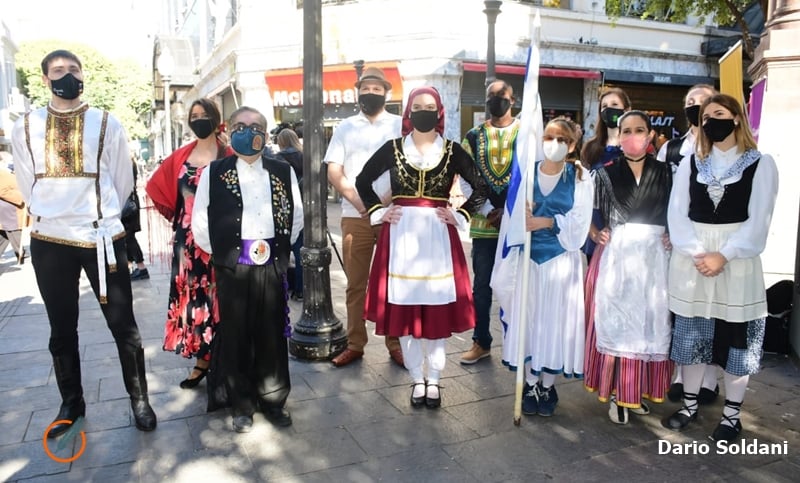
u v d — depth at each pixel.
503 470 3.02
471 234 4.35
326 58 14.34
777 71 5.35
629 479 2.94
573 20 15.19
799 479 2.94
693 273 3.25
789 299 4.62
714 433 3.34
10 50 36.75
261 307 3.35
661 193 3.37
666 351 3.37
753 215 3.10
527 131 3.41
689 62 17.06
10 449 3.16
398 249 3.52
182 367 4.35
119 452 3.14
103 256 3.18
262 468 3.01
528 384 3.66
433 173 3.51
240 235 3.27
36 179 3.12
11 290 6.94
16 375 4.20
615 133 4.12
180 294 3.77
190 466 3.02
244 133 3.19
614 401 3.54
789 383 4.09
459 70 13.95
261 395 3.42
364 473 2.98
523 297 3.38
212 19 20.94
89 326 5.29
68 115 3.13
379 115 4.28
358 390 3.97
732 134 3.19
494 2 8.28
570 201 3.41
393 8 13.83
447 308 3.56
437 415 3.62
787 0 5.38
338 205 15.97
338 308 5.97
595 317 3.44
